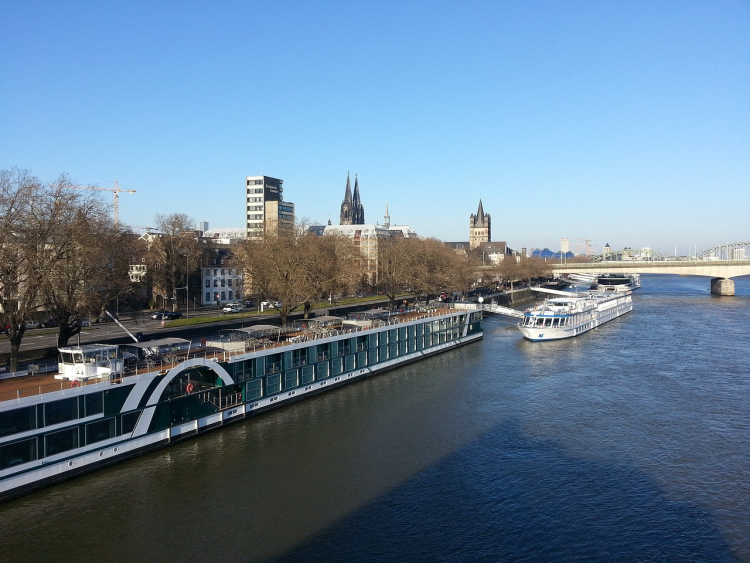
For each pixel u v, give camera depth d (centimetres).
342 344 7619
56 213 5988
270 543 3784
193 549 3706
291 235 11400
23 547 3691
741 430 5831
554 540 3850
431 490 4531
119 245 7356
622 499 4406
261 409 6294
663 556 3678
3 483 4078
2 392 4403
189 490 4472
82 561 3569
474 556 3662
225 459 5059
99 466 4694
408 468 4938
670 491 4531
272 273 9744
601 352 10062
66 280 6131
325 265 10350
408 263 13238
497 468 4947
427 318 9712
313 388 7062
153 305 14212
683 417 6244
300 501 4334
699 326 13225
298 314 12356
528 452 5294
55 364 5531
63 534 3838
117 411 4800
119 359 5059
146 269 12069
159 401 5156
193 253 14325
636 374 8244
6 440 4078
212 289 16662
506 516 4150
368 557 3638
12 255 5728
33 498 4228
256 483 4616
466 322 11144
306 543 3788
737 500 4388
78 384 4641
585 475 4812
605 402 6825
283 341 6925
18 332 5822
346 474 4806
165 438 5241
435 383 7806
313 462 5034
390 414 6375
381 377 8181
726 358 9294
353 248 13238
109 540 3784
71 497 4300
